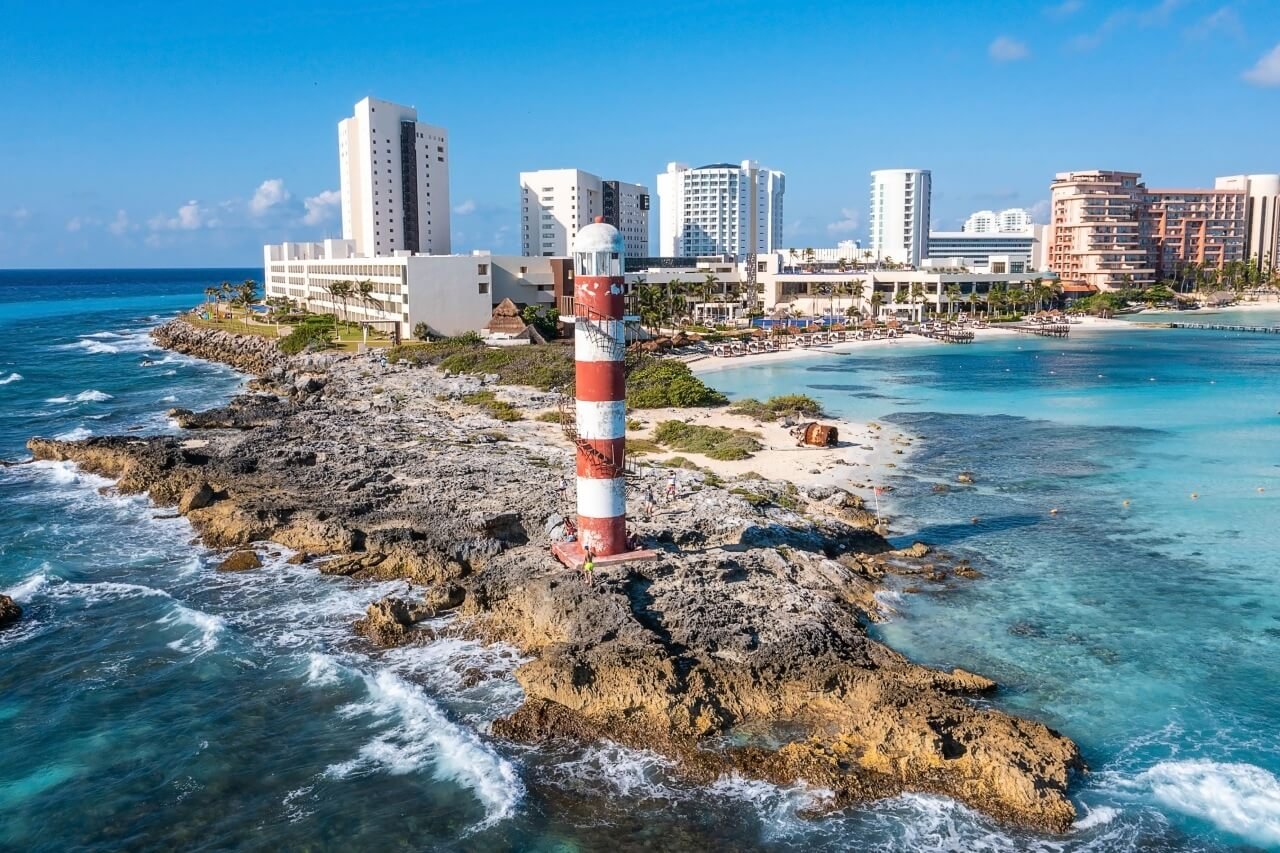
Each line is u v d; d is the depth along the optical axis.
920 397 106.62
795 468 68.75
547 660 34.50
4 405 100.88
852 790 28.95
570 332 143.00
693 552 46.12
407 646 38.94
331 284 157.00
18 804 29.59
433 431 78.12
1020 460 73.00
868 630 40.50
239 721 33.81
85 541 52.97
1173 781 29.73
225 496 58.53
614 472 42.97
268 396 101.88
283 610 42.91
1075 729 32.81
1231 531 54.69
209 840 27.84
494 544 47.25
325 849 27.36
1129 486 65.00
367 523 51.84
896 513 58.16
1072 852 26.48
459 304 147.12
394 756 31.56
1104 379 122.38
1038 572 47.81
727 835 27.45
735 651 35.94
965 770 29.42
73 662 38.44
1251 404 101.00
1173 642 39.62
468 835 27.75
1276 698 34.97
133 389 114.31
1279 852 26.56
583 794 29.33
